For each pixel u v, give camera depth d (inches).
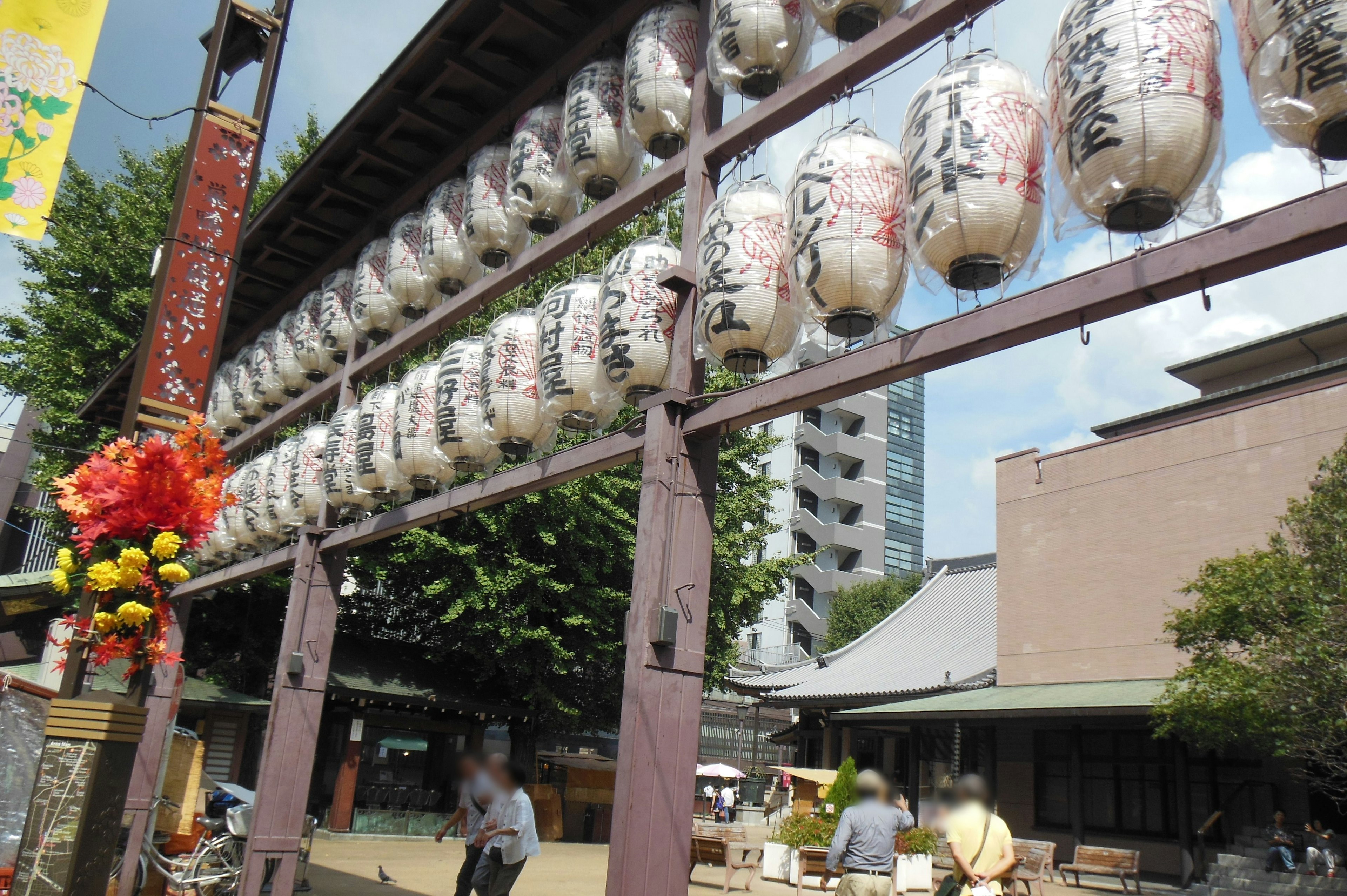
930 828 561.9
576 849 723.4
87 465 175.0
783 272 161.8
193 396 205.0
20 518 1024.9
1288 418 637.9
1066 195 120.4
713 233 166.1
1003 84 131.1
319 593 290.7
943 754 842.8
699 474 172.6
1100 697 645.3
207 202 216.8
